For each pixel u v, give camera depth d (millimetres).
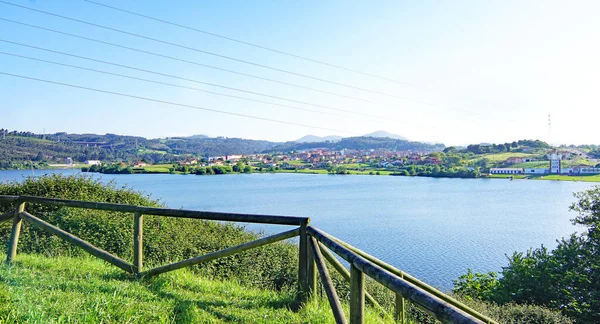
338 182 117312
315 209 57875
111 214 10469
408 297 2006
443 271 27922
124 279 5375
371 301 5852
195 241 10578
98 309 3814
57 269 5688
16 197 6191
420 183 113812
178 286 5332
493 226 46625
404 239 38906
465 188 98312
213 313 4348
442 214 55875
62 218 10000
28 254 7262
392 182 118000
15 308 3564
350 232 42562
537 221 50500
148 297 4539
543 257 17703
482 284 18375
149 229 10047
